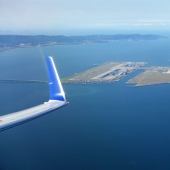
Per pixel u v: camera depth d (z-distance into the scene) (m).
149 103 93.00
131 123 72.69
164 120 75.00
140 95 105.19
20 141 60.97
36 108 29.61
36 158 53.53
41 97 100.69
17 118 27.86
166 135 64.12
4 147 58.38
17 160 52.59
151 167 50.12
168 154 54.75
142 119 76.31
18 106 89.75
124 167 50.22
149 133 65.69
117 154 55.31
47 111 28.62
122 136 64.12
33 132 66.62
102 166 50.66
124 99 99.25
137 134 64.94
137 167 50.16
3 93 107.44
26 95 103.75
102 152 56.25
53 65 31.89
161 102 94.19
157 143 59.81
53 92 30.73
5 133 65.88
